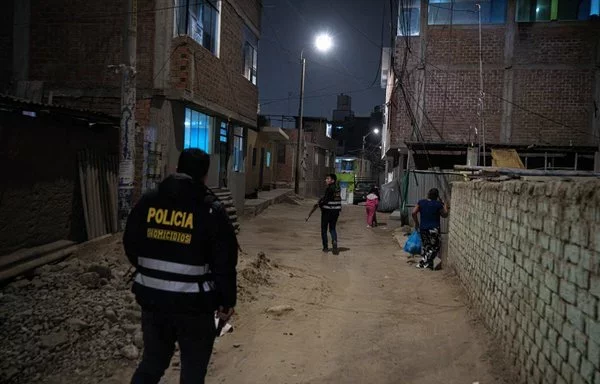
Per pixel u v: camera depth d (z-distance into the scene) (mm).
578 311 2973
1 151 6000
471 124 17297
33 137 6641
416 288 7832
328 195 11258
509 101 17078
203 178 3152
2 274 5582
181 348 3018
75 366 4090
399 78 17234
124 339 4582
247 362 4629
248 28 18234
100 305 5156
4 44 12539
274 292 7141
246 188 23094
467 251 7262
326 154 45531
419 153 17688
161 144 12117
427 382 4250
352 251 11641
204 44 14211
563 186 3311
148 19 12008
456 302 6887
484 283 5750
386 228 16891
